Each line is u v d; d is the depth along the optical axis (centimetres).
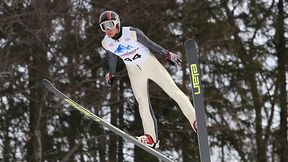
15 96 4441
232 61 5100
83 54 4125
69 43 4081
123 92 4484
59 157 4741
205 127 1697
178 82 4212
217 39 4519
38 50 4050
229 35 4634
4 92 4216
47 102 4528
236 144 4972
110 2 3962
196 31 4441
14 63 4100
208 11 4956
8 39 3934
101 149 4759
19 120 4800
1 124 4756
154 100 4612
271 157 5191
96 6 4022
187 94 4116
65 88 4144
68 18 3978
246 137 5059
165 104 4591
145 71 1802
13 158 4694
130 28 1716
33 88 4178
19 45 4138
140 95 1830
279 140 5191
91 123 4412
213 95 4731
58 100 4338
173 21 4344
